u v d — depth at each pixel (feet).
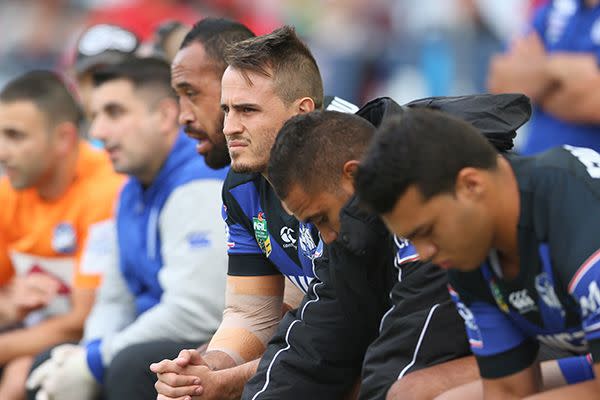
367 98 93.61
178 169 51.42
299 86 38.47
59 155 58.49
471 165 28.48
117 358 47.98
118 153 52.11
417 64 90.99
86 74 64.23
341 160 33.99
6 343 57.31
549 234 29.12
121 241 53.52
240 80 38.11
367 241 34.96
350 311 37.40
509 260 30.14
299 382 38.27
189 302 48.80
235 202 41.70
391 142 28.45
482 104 35.96
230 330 42.11
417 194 28.25
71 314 58.03
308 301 38.73
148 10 92.79
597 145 62.80
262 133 38.06
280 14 97.96
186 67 43.39
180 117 44.29
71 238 58.70
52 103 58.29
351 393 39.29
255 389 38.65
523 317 31.12
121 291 54.80
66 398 51.83
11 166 58.13
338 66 93.30
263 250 41.68
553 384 34.37
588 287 28.35
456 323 34.88
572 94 62.44
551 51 63.31
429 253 29.14
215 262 48.88
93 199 58.34
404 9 93.71
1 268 61.11
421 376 34.42
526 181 29.43
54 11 104.68
